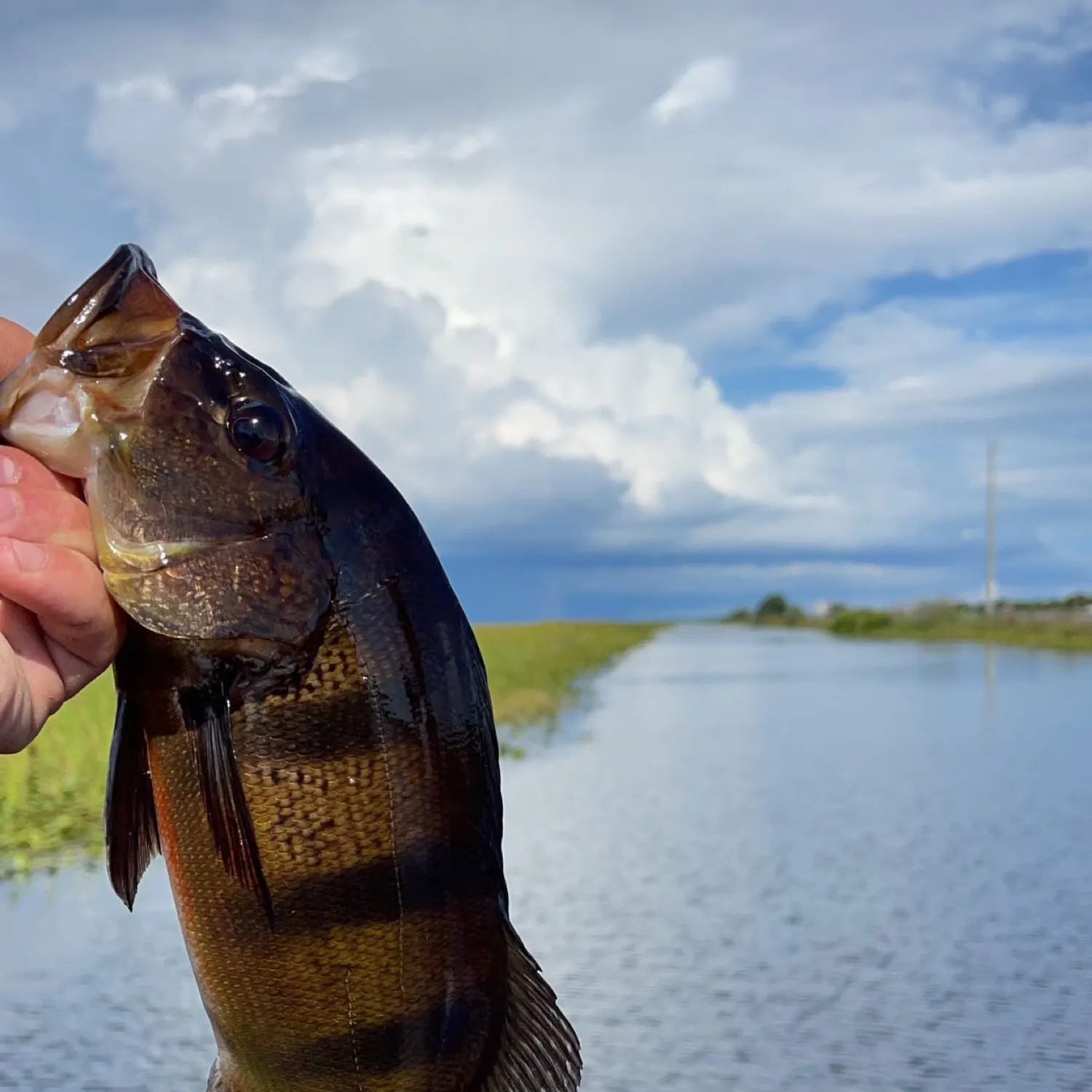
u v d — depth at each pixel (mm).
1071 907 1334
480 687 422
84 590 353
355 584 400
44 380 364
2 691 344
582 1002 1028
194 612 377
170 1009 983
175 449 374
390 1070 404
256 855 390
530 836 1717
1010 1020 988
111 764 393
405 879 403
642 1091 843
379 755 400
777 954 1161
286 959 396
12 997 1002
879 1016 987
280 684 392
